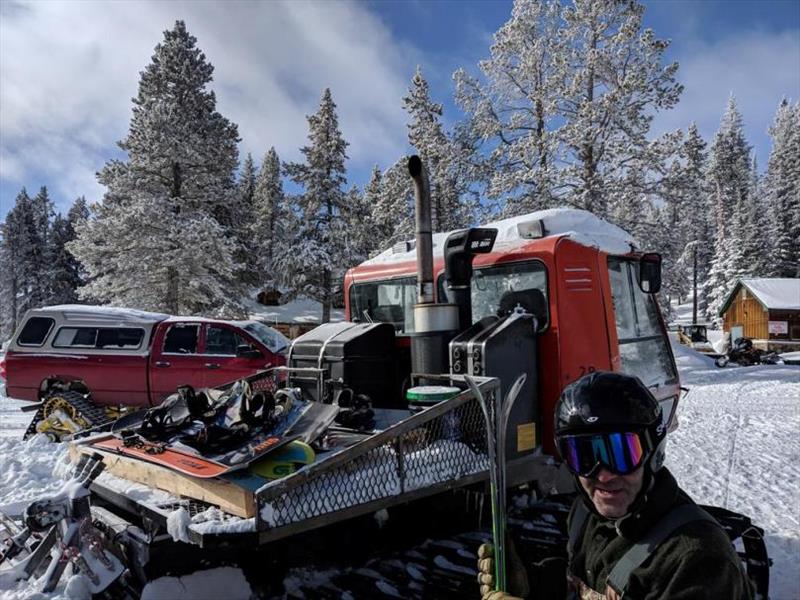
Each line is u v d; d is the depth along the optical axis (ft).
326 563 10.37
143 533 8.82
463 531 11.80
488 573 5.18
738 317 129.29
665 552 3.83
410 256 17.90
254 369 26.45
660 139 54.70
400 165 85.92
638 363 15.83
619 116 54.34
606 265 14.55
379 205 87.92
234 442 9.30
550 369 12.90
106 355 27.04
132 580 8.84
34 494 16.34
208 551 8.93
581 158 56.65
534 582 5.31
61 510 8.84
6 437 25.45
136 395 26.81
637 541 4.03
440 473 10.19
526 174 56.85
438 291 16.30
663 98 53.88
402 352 15.33
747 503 15.99
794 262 152.56
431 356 12.97
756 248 152.56
